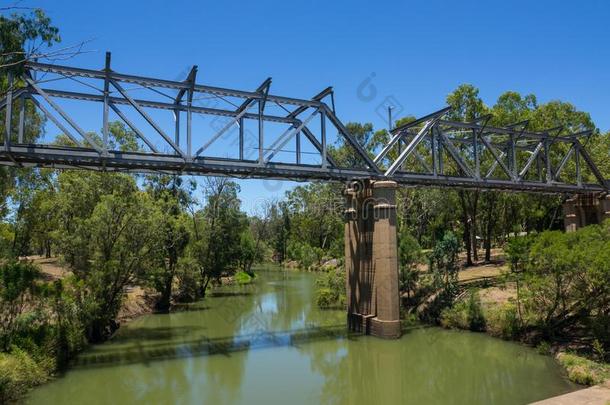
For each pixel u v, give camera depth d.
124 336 23.25
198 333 24.08
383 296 20.95
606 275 15.52
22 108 15.32
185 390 15.38
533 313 19.56
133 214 22.48
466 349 19.41
